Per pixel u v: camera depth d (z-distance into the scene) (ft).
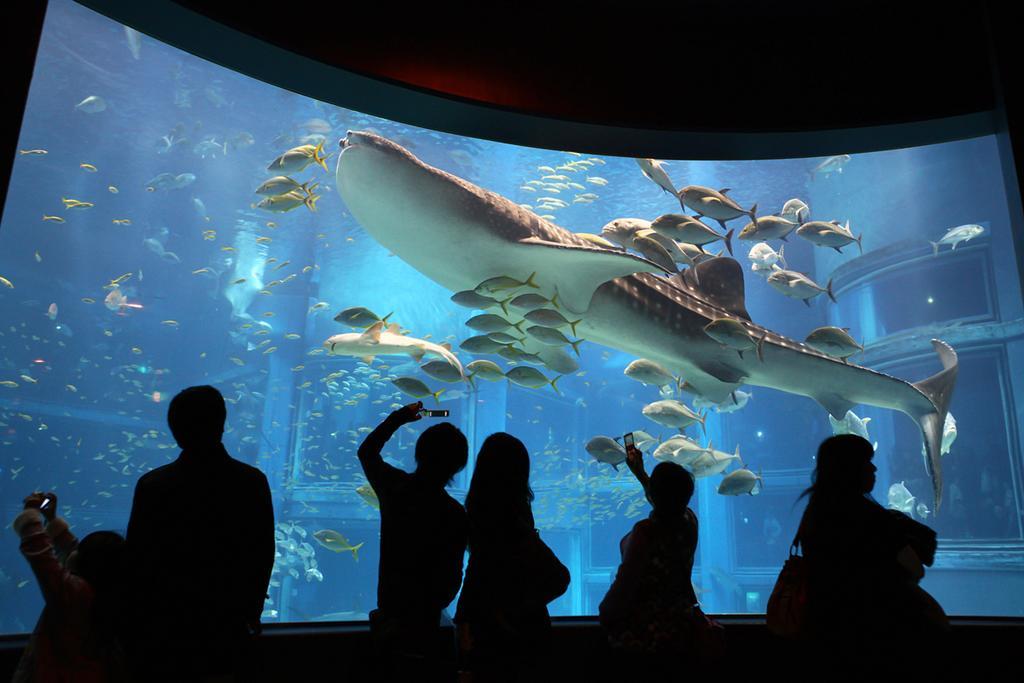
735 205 16.25
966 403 64.49
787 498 98.02
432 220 14.89
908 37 15.46
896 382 18.67
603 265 14.98
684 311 18.94
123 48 64.54
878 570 7.29
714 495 97.35
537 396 104.32
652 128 15.25
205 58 13.20
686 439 28.86
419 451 8.10
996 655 11.40
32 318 101.86
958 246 64.75
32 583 77.77
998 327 61.21
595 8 15.39
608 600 8.29
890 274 68.69
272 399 100.48
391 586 7.67
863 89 15.42
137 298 107.24
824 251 81.82
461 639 7.94
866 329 70.74
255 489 7.18
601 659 8.63
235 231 94.17
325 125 62.64
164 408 111.14
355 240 88.02
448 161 71.41
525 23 15.02
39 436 96.43
